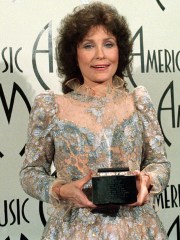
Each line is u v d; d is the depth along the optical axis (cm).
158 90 301
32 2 285
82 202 179
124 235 188
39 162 202
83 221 190
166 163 204
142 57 298
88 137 195
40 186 193
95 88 206
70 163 196
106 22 202
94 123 198
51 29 288
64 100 203
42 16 286
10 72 282
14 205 280
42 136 200
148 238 192
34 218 283
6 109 281
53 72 288
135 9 298
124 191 177
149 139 204
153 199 204
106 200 176
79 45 205
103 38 202
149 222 195
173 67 303
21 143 283
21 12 284
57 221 195
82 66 205
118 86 214
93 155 194
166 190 298
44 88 287
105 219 190
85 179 180
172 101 302
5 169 279
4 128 281
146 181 187
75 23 204
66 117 200
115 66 206
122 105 204
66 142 197
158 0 301
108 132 197
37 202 284
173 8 303
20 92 284
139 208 195
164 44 302
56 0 288
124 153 197
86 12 204
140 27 299
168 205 298
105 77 203
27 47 285
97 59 201
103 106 202
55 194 188
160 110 300
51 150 203
